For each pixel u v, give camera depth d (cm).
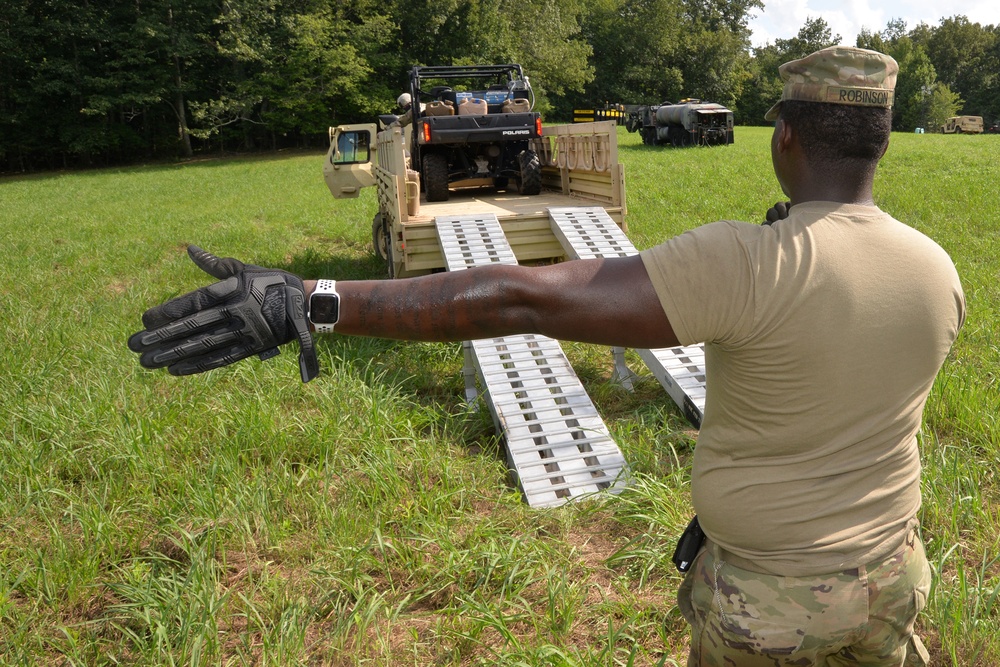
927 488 373
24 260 1122
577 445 458
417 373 604
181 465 448
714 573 156
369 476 416
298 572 354
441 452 460
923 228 1047
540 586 339
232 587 345
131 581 340
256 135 4862
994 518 364
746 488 146
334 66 4116
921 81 7694
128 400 527
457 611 314
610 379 600
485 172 971
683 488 402
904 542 151
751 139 3562
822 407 138
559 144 934
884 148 143
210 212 1744
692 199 1448
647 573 338
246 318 138
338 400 518
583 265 143
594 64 6656
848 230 140
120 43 4247
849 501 143
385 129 873
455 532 379
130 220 1630
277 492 410
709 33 6800
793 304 134
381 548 348
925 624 302
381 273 1007
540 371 529
